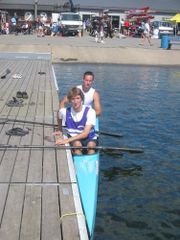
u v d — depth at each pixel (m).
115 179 8.72
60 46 33.12
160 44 39.94
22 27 49.16
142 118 13.91
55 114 10.86
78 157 7.81
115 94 18.16
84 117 8.12
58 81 21.44
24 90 14.17
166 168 9.45
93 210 5.97
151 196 7.99
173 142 11.34
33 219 5.21
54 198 5.81
